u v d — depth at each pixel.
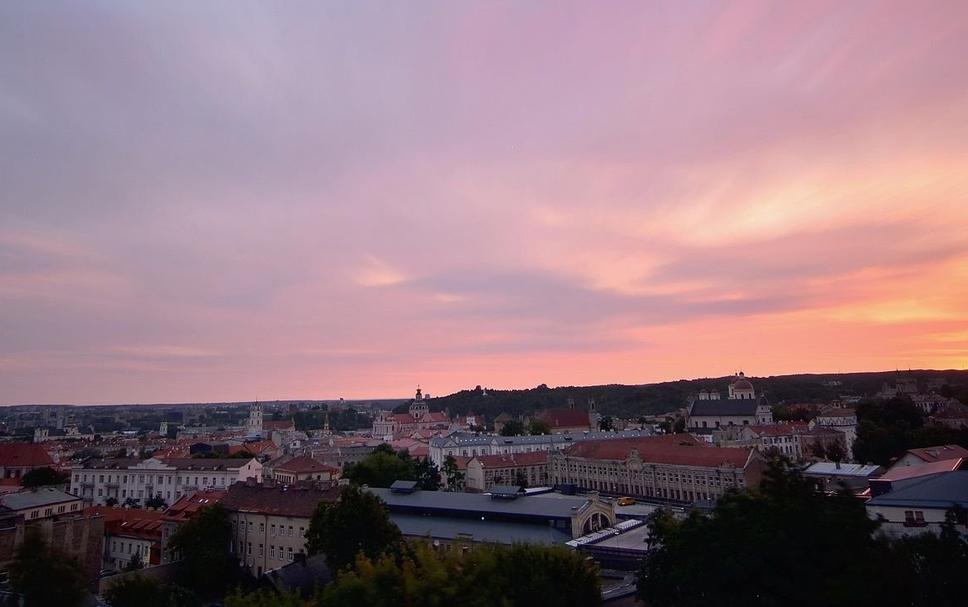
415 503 132.75
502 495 130.38
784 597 41.94
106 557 128.12
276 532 108.25
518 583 49.19
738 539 45.12
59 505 120.56
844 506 44.22
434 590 45.22
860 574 39.97
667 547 52.53
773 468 48.50
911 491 81.50
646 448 192.00
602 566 100.06
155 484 194.75
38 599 56.41
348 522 86.88
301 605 49.03
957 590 40.97
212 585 99.56
